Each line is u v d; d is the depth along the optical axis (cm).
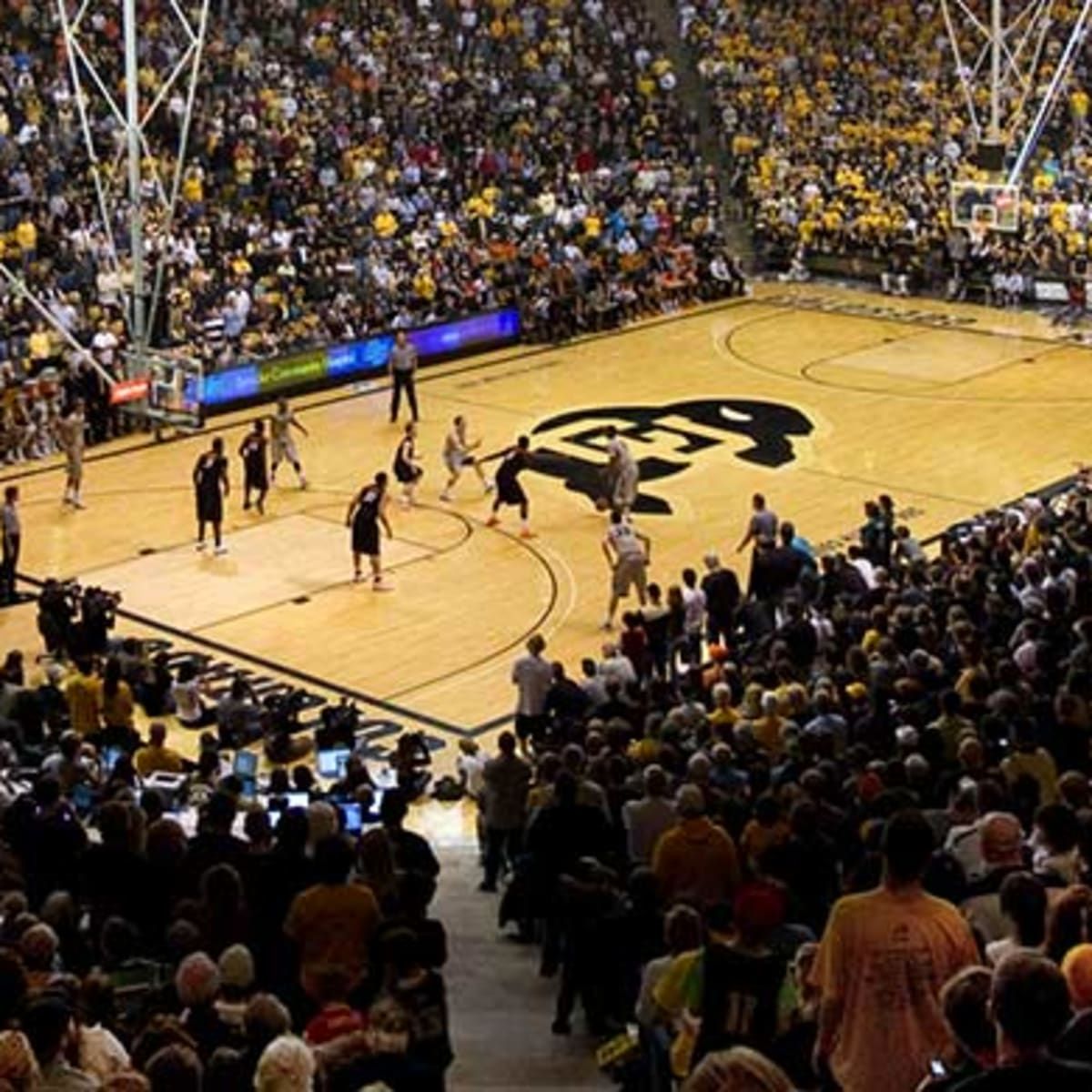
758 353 4100
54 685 2167
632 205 4569
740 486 3234
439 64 4900
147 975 1037
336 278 4016
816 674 1867
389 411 3669
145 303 3572
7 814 1295
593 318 4275
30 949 930
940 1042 710
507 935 1476
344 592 2764
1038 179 4700
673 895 1149
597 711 1852
